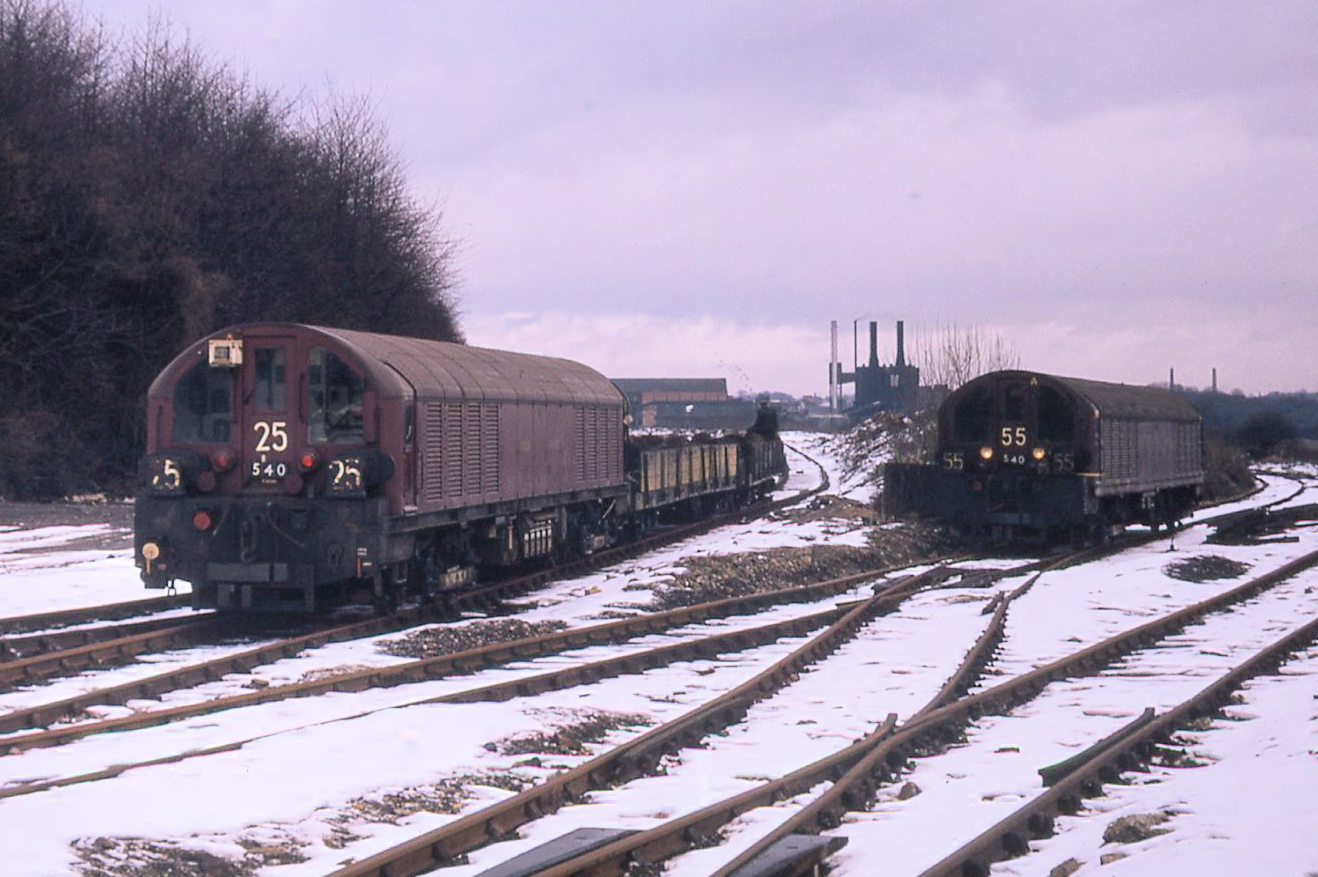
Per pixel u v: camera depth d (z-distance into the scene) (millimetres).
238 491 16906
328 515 16547
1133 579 23250
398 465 16703
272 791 8516
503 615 18953
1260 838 7293
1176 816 8078
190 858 7262
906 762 10047
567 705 11945
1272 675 13953
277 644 14609
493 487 19859
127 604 18344
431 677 13547
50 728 10961
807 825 7996
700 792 9148
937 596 21359
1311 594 22000
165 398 17109
